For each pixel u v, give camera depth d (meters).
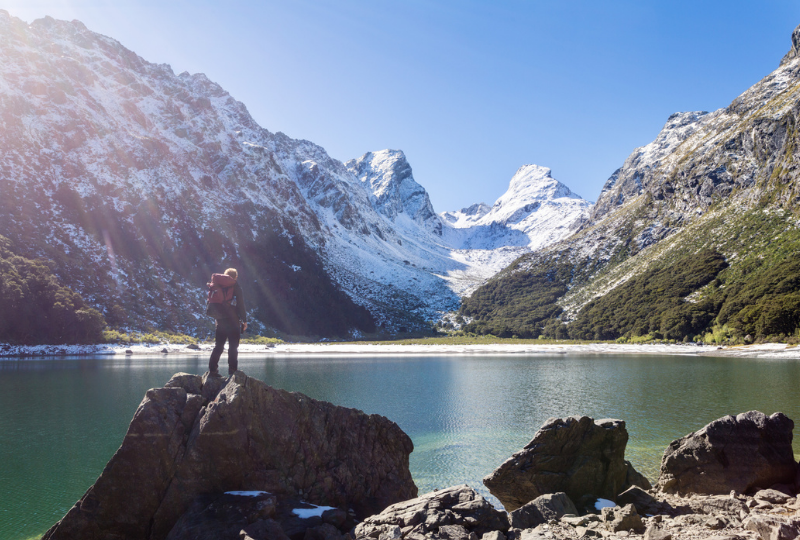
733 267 144.38
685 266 160.25
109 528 11.42
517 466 16.59
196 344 134.88
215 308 12.96
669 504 14.67
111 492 11.46
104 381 64.06
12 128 193.00
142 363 92.00
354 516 12.75
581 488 16.12
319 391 56.62
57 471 27.11
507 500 16.77
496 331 192.38
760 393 51.09
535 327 189.75
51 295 120.12
